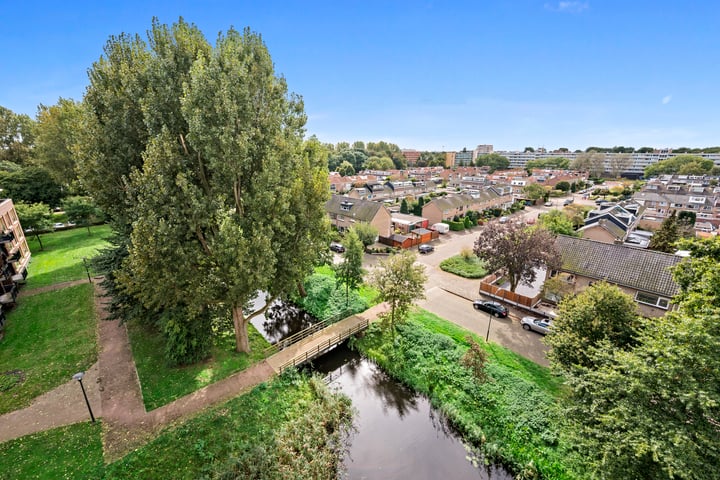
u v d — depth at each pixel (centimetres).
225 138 1425
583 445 1105
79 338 2045
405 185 8425
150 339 2053
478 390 1656
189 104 1395
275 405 1589
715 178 10131
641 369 977
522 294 2747
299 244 1858
